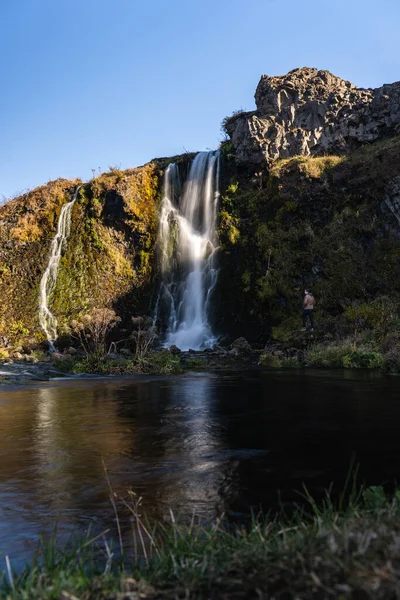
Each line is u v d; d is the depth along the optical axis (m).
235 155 31.30
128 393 12.59
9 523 4.17
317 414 8.78
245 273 27.98
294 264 26.83
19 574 3.19
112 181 31.77
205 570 2.66
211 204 31.02
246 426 7.95
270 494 4.70
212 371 18.33
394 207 25.55
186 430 7.81
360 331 22.08
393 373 16.06
